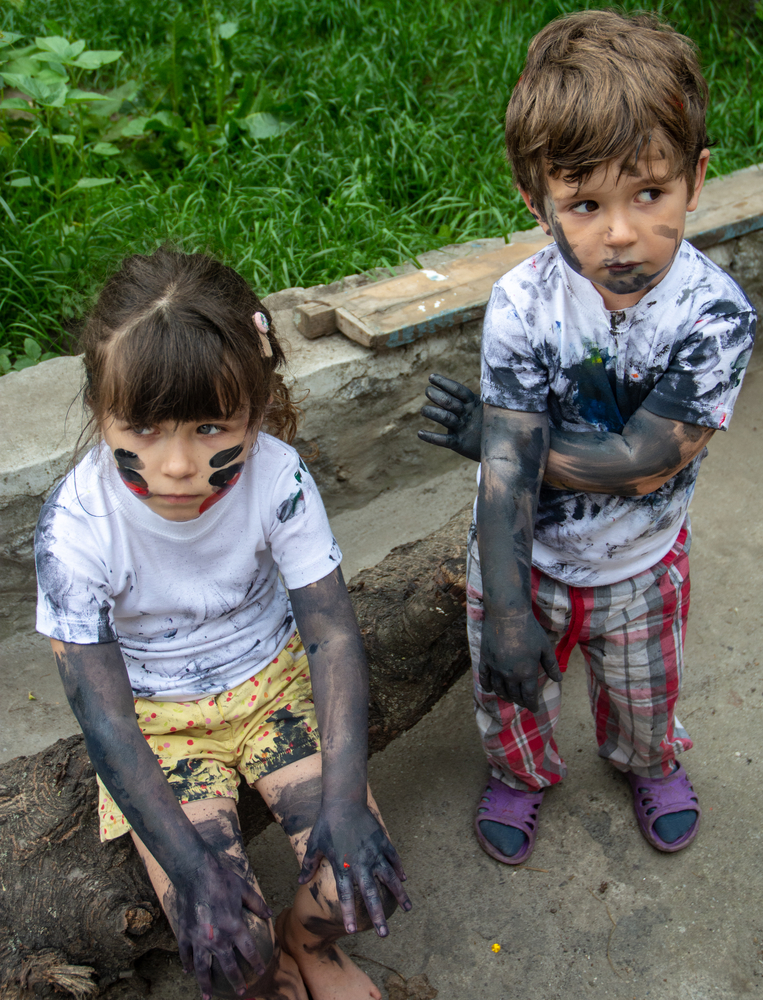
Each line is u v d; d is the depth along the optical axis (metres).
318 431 2.56
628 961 1.73
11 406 2.34
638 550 1.53
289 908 1.60
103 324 1.27
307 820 1.45
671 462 1.36
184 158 3.58
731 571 2.52
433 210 3.32
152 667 1.51
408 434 2.73
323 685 1.45
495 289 1.41
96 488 1.37
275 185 3.33
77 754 1.66
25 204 3.26
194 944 1.28
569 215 1.23
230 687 1.53
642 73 1.14
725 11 4.41
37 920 1.51
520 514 1.39
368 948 1.77
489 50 4.04
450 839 1.95
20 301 2.85
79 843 1.55
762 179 3.21
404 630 1.81
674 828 1.90
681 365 1.33
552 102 1.18
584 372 1.39
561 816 1.98
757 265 3.07
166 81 3.72
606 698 1.81
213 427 1.28
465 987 1.71
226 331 1.25
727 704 2.19
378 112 3.68
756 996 1.68
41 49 3.30
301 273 2.96
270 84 3.94
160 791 1.32
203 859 1.30
